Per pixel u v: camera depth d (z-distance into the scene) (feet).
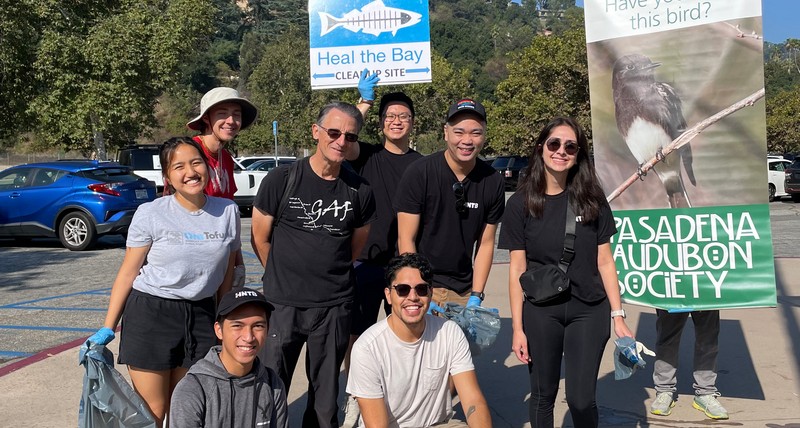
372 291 16.58
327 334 13.71
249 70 342.03
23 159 180.45
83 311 28.78
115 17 82.53
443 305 15.16
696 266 16.37
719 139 16.16
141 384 12.39
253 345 10.50
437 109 163.73
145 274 12.38
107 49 80.84
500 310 27.37
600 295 12.92
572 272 12.84
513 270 13.50
